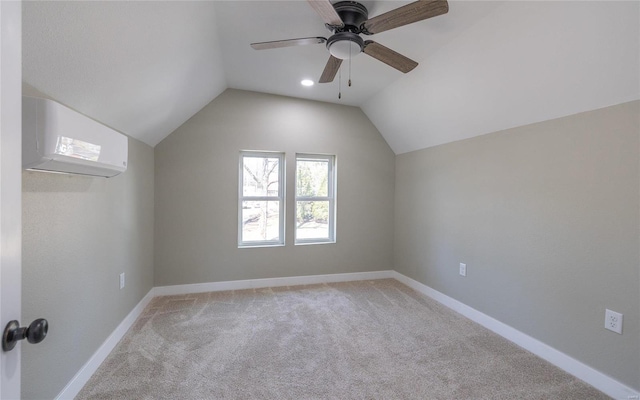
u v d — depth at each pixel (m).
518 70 1.96
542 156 2.08
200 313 2.72
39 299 1.32
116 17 1.26
